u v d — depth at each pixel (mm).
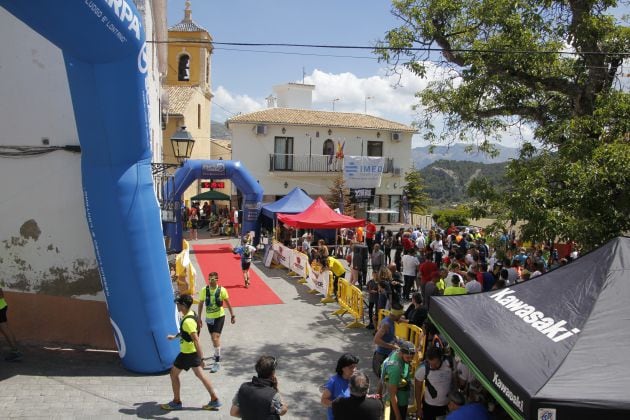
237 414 4750
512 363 4223
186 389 7730
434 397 6090
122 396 7348
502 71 11758
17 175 9039
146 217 8219
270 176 32438
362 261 14648
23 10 6121
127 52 7445
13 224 9102
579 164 8758
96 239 8070
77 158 9023
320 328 11367
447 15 12203
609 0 10523
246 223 22016
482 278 11367
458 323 5262
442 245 18672
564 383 3732
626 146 8570
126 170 8062
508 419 5461
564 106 12453
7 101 8922
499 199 10320
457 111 13031
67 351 9016
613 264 4855
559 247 16219
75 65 7527
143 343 8148
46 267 9180
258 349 9852
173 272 14336
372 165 34188
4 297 9023
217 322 8688
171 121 29047
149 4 14047
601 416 3498
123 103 7750
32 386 7512
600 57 10820
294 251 17062
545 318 4730
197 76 34438
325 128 33531
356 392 4582
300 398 7707
